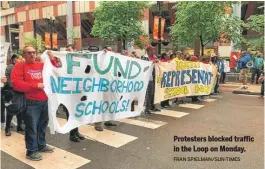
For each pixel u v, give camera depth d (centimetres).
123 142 578
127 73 673
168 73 882
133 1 2108
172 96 921
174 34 1855
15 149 535
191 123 731
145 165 467
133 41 2403
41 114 501
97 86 601
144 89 730
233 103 1031
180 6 1745
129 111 700
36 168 454
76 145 560
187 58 1138
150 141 585
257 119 777
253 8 2566
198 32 1691
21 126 650
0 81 553
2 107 662
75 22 3406
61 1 3659
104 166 462
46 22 4028
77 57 545
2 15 4662
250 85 1566
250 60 1541
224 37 1769
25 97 468
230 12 1958
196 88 1028
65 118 748
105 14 2145
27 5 4169
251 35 2478
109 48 658
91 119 601
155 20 1448
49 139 595
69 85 536
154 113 845
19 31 4528
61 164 470
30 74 463
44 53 494
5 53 557
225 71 1698
